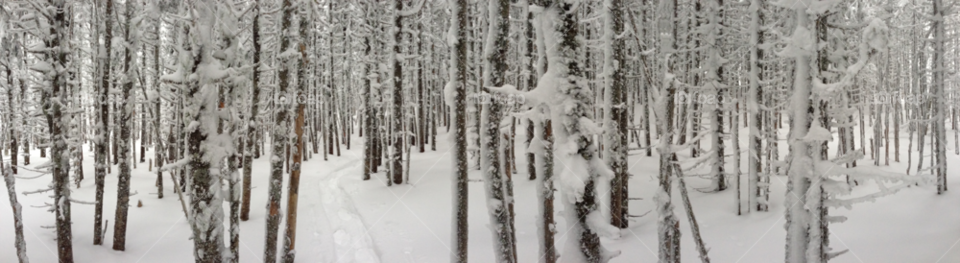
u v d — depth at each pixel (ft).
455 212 19.30
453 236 19.30
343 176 53.11
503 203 19.02
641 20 44.45
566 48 17.47
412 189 42.11
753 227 27.55
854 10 30.14
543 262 19.02
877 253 21.65
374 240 28.55
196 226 18.57
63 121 23.36
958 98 62.18
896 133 54.54
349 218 34.99
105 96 27.22
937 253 20.40
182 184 41.78
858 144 72.23
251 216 34.96
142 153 60.90
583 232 17.21
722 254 23.57
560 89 17.34
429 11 66.39
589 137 17.21
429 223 31.81
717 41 35.63
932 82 31.89
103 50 26.76
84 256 25.29
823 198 15.38
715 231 27.71
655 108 16.05
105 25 28.63
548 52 17.80
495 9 19.20
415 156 60.44
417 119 65.67
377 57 48.47
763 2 32.68
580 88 17.43
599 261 17.34
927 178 12.93
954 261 19.29
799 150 16.12
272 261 22.35
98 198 27.14
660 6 38.60
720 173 36.68
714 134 37.52
